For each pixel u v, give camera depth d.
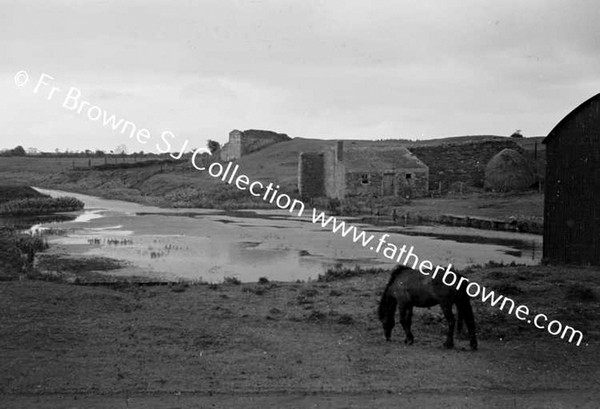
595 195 29.30
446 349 16.12
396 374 13.94
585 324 18.97
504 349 16.23
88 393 12.66
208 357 15.13
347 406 12.01
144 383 13.20
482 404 12.21
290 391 12.84
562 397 12.71
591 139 29.36
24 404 12.03
